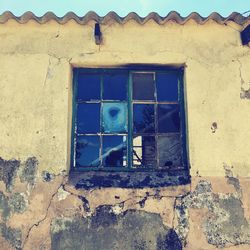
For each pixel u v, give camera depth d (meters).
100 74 4.77
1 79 4.53
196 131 4.41
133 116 4.64
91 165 4.44
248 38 4.65
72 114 4.59
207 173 4.26
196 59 4.68
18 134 4.33
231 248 4.00
